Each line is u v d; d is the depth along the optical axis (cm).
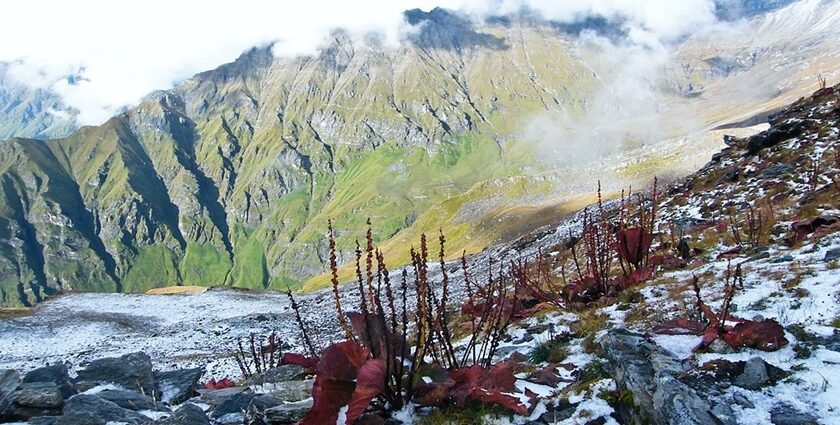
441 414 543
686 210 2211
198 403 817
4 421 731
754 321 593
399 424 538
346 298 5328
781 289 770
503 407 550
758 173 2222
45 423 698
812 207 1401
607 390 566
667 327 668
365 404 507
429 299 582
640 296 927
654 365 541
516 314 1009
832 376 498
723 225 1592
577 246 2527
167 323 5203
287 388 786
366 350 566
